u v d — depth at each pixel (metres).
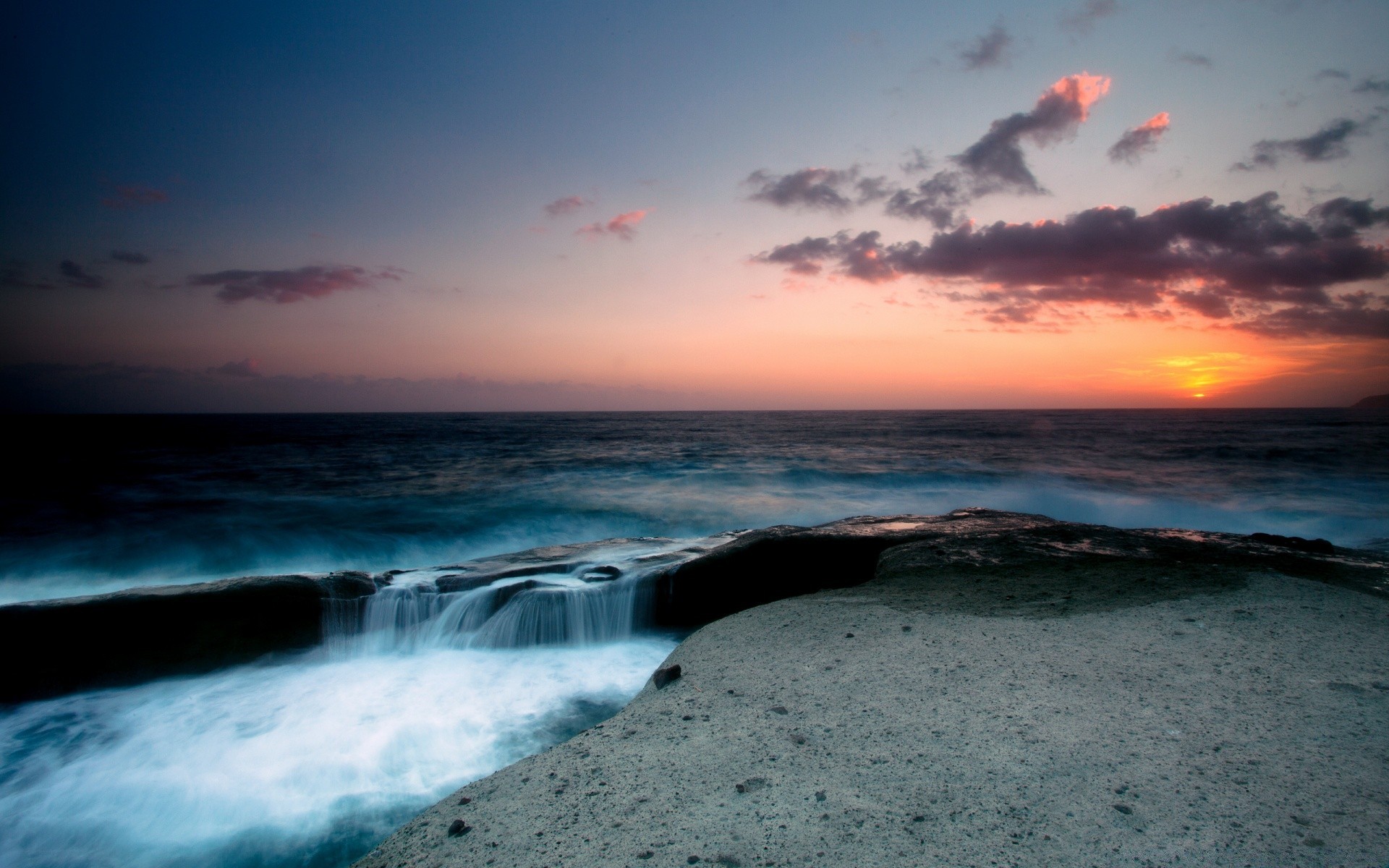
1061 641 3.78
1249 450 28.55
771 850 2.05
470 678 5.27
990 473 21.19
